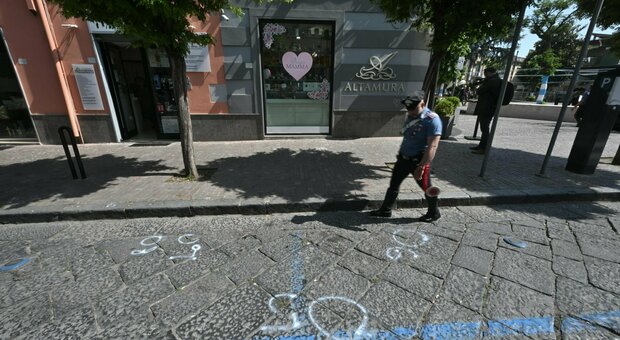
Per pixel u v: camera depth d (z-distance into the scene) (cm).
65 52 675
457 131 917
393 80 767
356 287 252
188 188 454
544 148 709
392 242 322
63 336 206
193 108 737
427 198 356
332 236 337
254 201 405
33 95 702
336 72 745
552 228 352
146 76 738
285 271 275
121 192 441
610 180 486
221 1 413
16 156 640
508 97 605
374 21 716
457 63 854
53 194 436
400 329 208
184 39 420
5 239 343
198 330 210
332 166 559
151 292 249
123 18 371
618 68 460
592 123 493
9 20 645
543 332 205
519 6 395
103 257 302
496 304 230
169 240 334
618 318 216
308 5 689
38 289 255
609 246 312
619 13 504
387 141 762
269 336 204
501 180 483
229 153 652
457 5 387
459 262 284
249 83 730
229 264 287
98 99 721
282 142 750
